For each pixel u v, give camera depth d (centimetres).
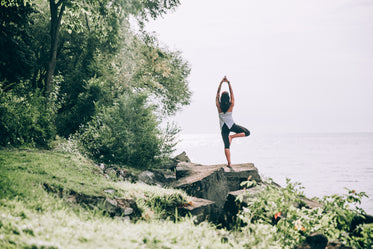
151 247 406
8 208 449
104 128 1141
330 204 604
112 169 951
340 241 479
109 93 1669
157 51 2495
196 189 923
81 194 593
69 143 1140
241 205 739
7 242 346
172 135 1236
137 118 1168
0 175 578
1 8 1530
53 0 1577
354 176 4081
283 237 533
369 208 1905
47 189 580
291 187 654
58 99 1688
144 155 1147
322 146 17512
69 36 1953
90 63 1905
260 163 5922
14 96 1105
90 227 454
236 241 512
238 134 1062
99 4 1831
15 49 1529
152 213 638
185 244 436
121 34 2175
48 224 430
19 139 990
